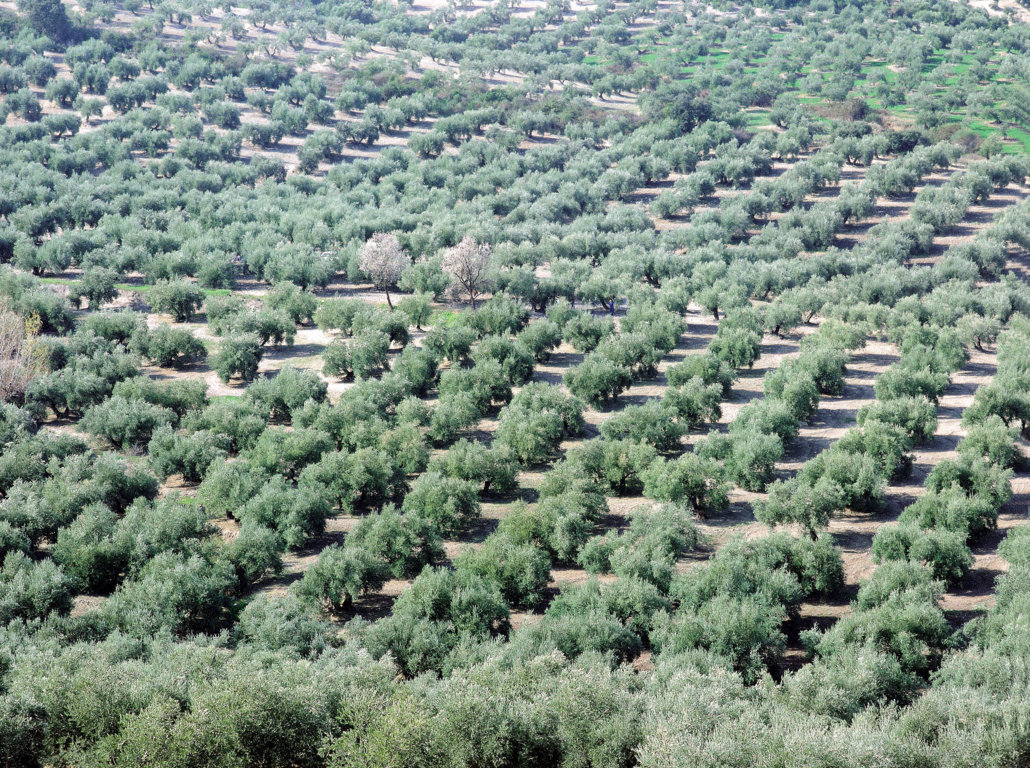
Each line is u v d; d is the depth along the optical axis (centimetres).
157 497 8444
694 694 4453
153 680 4634
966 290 14038
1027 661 5172
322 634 5897
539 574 6894
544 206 18612
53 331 12838
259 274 15412
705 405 10138
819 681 4969
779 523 7725
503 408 10338
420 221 17612
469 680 4866
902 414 9575
